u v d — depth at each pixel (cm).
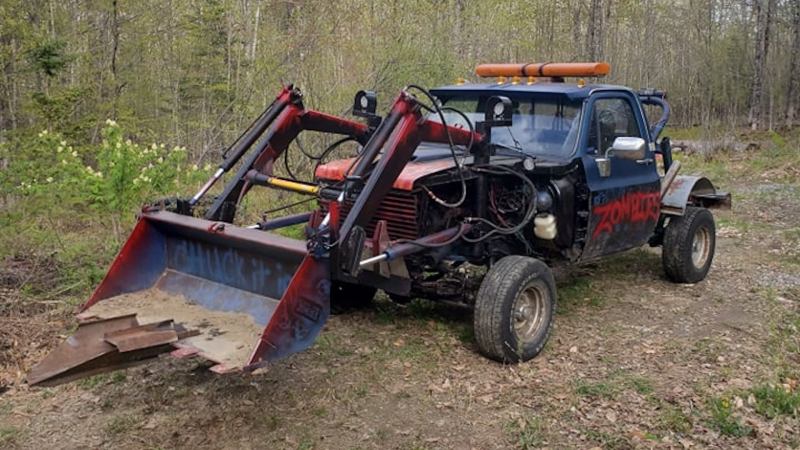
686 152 1939
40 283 672
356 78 1313
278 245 433
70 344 394
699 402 483
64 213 838
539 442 430
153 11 1587
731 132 2133
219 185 925
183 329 428
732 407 475
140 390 482
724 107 2953
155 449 414
